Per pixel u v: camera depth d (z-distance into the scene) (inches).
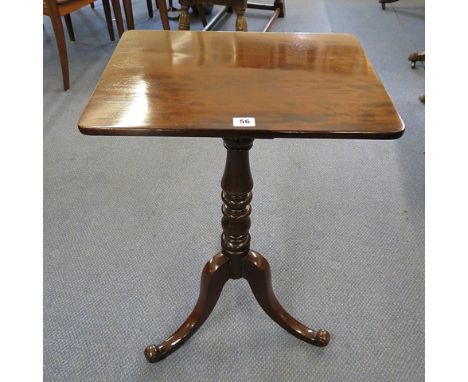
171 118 21.4
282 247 49.3
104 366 38.2
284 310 38.9
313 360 38.8
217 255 35.0
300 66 27.0
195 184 58.4
